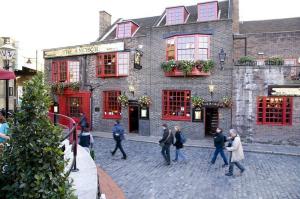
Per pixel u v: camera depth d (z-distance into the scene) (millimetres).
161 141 11195
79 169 6949
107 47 19906
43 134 3695
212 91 16812
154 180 9094
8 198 3641
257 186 8617
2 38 22047
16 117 3701
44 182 3602
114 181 8930
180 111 17875
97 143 15812
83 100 20906
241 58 16594
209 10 18016
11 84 24422
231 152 9719
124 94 19531
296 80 15195
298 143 15234
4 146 3787
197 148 14797
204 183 8852
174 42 17734
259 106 15977
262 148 14602
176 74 17344
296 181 9133
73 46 21234
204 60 16828
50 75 22594
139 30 21266
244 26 21219
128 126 19328
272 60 15992
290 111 15438
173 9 19109
